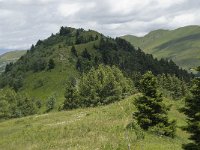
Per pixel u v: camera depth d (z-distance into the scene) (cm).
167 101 6419
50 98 18438
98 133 3988
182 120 5447
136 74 18162
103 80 12125
